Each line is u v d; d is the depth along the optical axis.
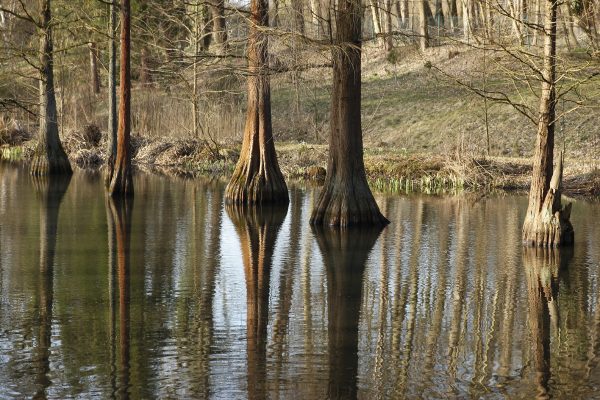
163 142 40.84
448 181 31.64
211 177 35.12
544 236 18.36
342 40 20.44
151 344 11.39
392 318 12.82
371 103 46.66
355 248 18.47
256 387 9.84
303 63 20.95
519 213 24.06
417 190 30.36
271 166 25.77
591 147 34.56
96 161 41.06
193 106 42.16
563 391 9.81
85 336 11.73
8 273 15.64
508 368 10.59
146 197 27.72
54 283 14.86
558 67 17.75
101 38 36.28
